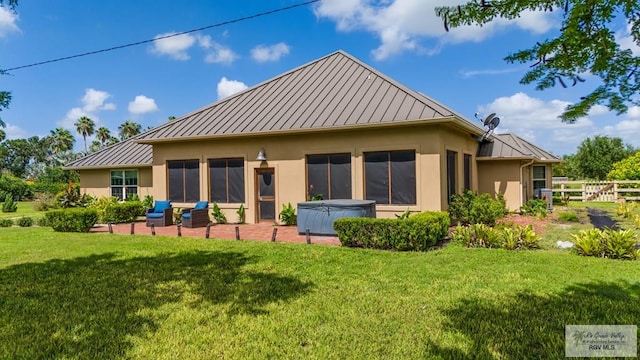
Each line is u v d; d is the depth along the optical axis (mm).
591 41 2000
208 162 15016
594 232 7965
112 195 20562
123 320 4781
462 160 14117
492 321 4477
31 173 76938
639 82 1980
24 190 38438
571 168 39156
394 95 13047
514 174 16797
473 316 4652
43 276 7016
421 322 4516
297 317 4758
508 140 18562
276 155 13898
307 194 13484
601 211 17594
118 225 15078
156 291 5949
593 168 36531
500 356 3668
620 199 22406
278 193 13922
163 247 9641
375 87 13930
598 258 7387
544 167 20406
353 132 12672
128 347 4039
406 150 12000
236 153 14508
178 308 5184
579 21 1963
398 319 4629
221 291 5879
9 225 16078
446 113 11258
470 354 3727
